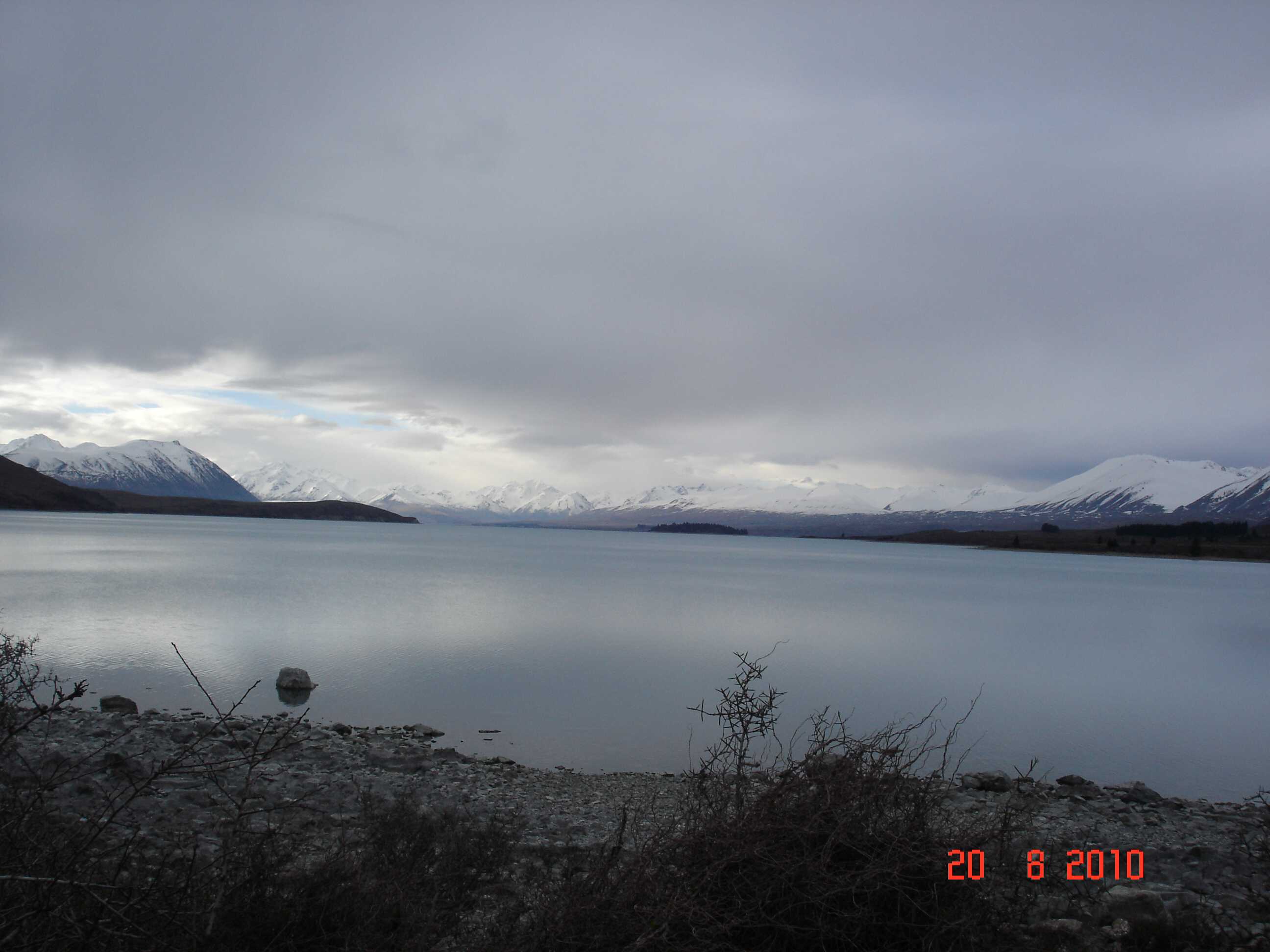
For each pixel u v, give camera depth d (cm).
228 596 4959
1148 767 1953
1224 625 5575
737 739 661
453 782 1396
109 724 1520
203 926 480
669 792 1423
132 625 3550
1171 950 691
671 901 509
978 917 562
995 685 2975
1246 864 1015
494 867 750
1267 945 703
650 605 5597
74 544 10125
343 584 6325
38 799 527
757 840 538
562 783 1492
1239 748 2161
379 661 2984
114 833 653
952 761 1898
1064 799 1463
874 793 576
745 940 537
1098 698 2817
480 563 10381
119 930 447
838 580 9531
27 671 1403
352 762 1461
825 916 532
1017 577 11512
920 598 7150
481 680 2692
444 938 581
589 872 589
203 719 1736
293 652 3084
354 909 536
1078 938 676
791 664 3278
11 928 416
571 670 2919
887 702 2580
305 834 851
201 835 838
